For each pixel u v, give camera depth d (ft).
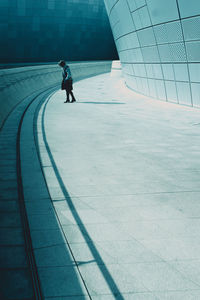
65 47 208.44
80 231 11.05
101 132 27.81
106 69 160.04
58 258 9.42
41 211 12.55
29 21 195.21
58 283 8.32
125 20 56.95
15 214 12.24
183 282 8.50
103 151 21.85
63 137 25.55
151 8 44.21
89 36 212.84
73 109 40.42
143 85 57.82
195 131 29.32
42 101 46.75
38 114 35.73
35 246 10.04
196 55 38.70
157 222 11.84
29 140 23.99
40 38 200.64
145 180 16.43
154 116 36.86
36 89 60.39
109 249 9.97
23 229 11.10
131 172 17.65
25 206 12.97
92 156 20.59
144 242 10.41
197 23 36.22
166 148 23.11
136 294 8.00
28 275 8.61
